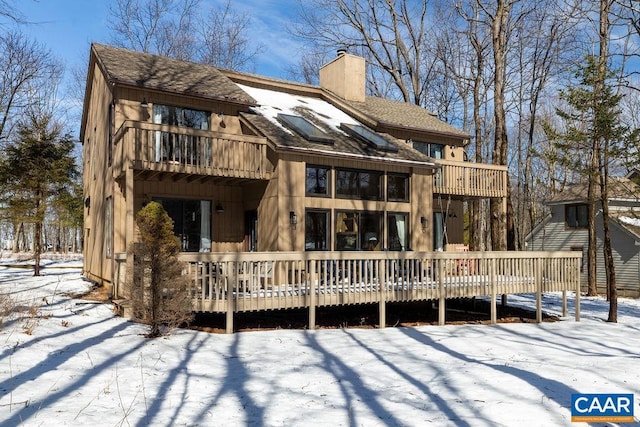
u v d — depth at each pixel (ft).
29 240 180.24
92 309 34.22
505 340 33.32
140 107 43.11
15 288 45.19
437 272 39.09
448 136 63.52
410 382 21.91
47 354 22.72
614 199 76.13
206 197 46.29
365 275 35.65
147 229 27.89
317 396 19.44
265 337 30.12
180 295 28.09
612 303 45.34
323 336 31.60
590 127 49.01
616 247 75.31
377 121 56.59
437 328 37.40
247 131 47.85
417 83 97.14
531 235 92.48
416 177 52.01
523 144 122.52
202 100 46.11
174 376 21.08
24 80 84.17
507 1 70.90
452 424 16.78
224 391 19.57
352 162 47.42
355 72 65.46
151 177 41.88
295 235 43.11
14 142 72.43
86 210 63.52
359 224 48.16
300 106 58.39
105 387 19.07
